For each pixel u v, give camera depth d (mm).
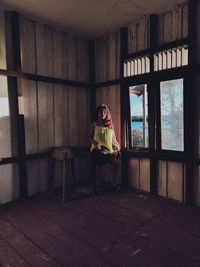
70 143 4676
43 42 4117
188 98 3400
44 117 4188
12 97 3730
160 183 3941
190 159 3430
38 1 3314
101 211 3322
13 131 3768
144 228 2789
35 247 2398
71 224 2920
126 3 3396
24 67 3846
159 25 3779
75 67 4719
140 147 4254
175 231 2701
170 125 3756
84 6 3479
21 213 3275
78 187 4461
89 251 2312
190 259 2152
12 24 3656
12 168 3773
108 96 4723
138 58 4082
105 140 4020
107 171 4891
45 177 4250
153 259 2162
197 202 3469
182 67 3432
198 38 3322
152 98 3869
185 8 3422
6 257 2225
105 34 4617
